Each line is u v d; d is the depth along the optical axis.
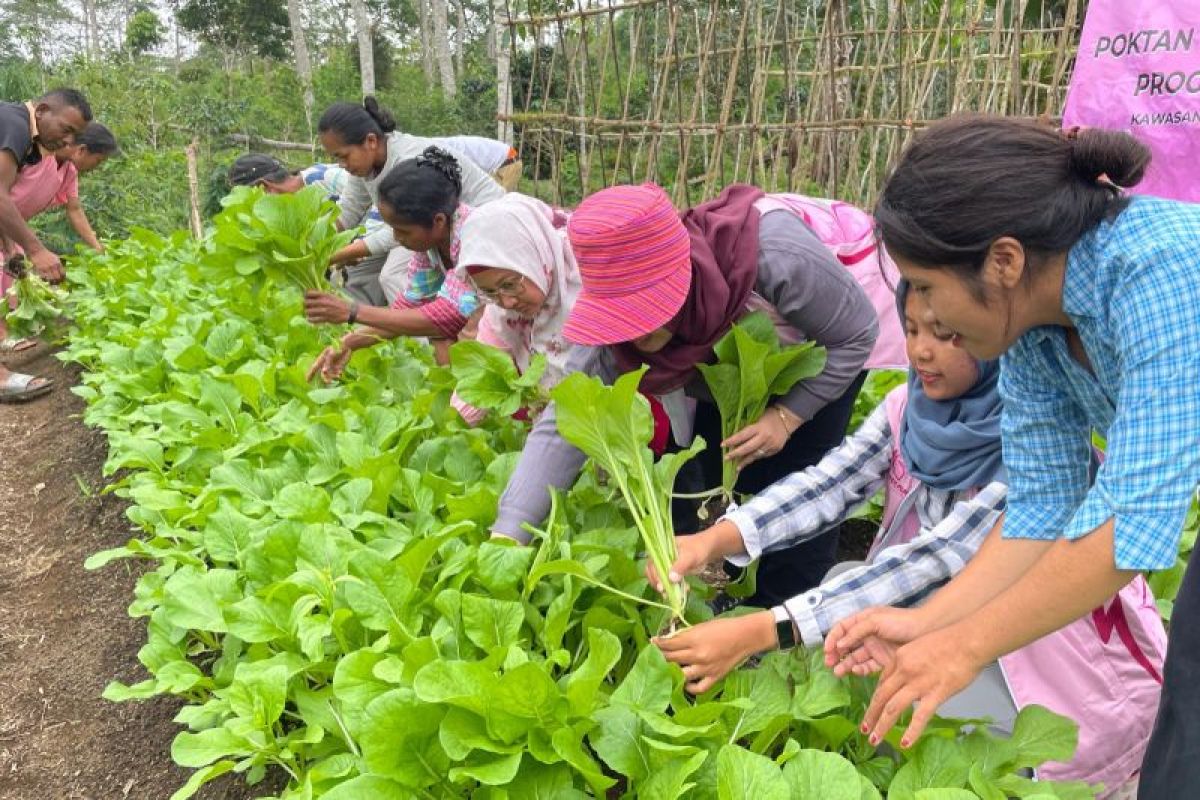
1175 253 1.37
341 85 25.38
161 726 2.84
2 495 4.71
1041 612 1.46
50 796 2.67
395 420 3.29
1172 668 1.56
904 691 1.58
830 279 2.50
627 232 2.20
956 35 7.58
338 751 2.20
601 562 2.30
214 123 17.36
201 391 3.66
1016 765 1.83
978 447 2.05
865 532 4.20
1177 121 3.42
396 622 2.13
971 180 1.38
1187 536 3.16
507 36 8.38
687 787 1.70
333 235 3.72
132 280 6.31
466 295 3.72
